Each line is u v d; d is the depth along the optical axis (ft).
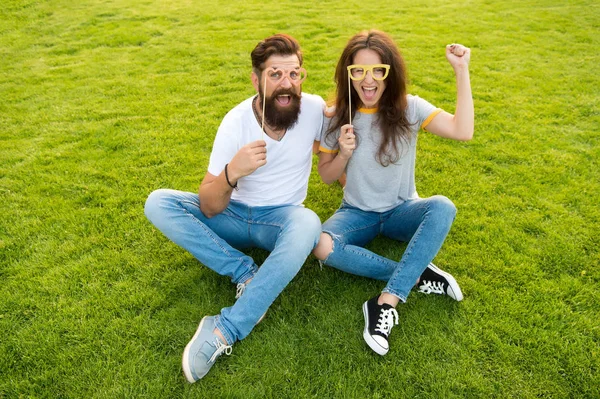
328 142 8.51
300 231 7.38
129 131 14.30
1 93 17.40
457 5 28.81
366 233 8.83
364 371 7.09
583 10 26.81
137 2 29.30
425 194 11.19
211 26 24.81
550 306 8.06
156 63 20.02
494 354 7.27
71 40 23.21
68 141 13.88
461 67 7.88
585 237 9.61
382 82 7.72
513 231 9.84
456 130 8.02
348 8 28.45
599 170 12.00
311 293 8.47
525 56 20.22
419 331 7.71
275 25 24.94
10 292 8.52
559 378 6.91
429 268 8.33
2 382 6.95
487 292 8.33
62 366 7.15
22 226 10.16
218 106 15.90
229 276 8.50
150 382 6.92
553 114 15.11
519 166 12.20
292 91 7.55
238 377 6.99
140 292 8.47
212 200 7.68
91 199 11.14
